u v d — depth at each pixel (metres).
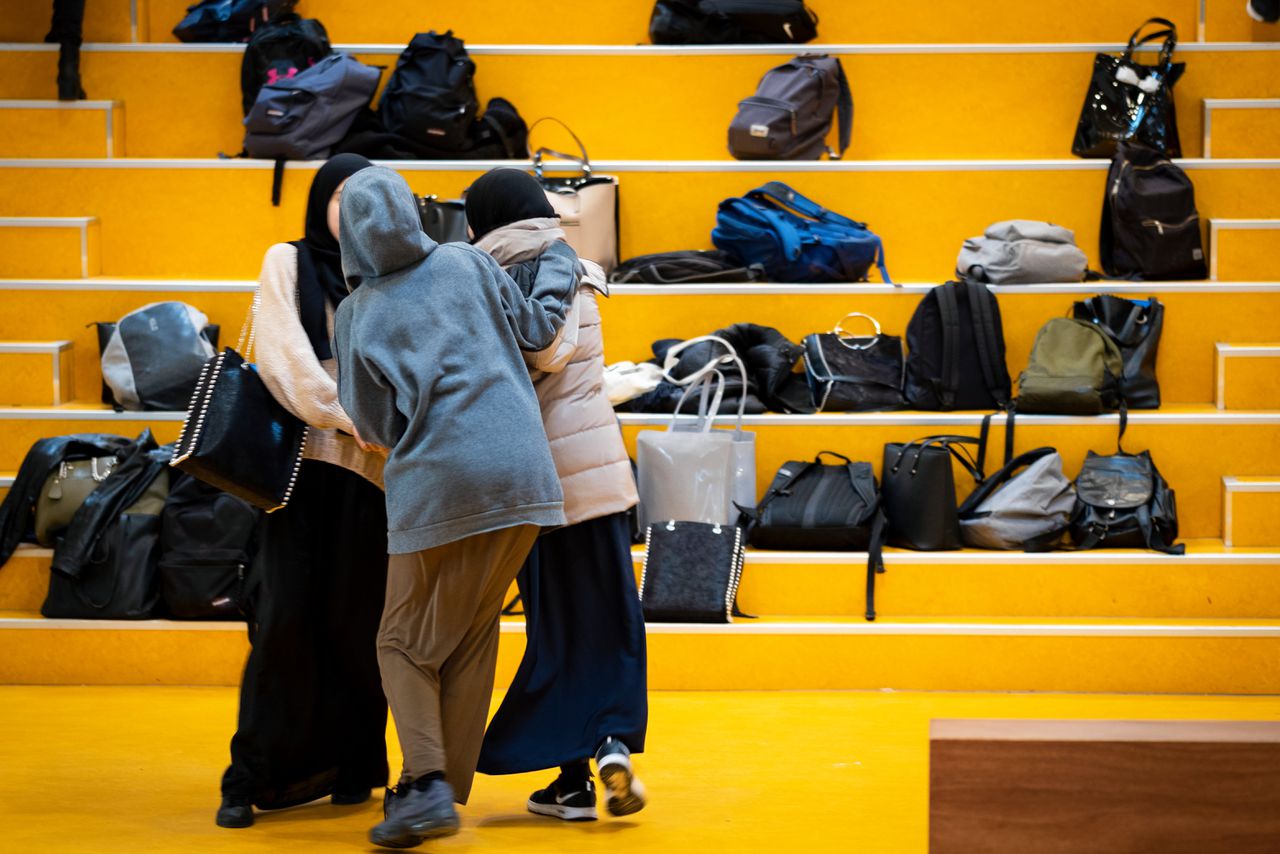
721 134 12.95
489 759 7.03
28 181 12.34
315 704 7.12
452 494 6.16
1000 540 10.33
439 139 12.30
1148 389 11.15
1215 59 12.70
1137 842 4.14
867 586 10.13
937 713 9.25
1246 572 10.10
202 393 6.74
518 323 6.64
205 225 12.34
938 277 12.41
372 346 6.35
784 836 6.91
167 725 9.00
